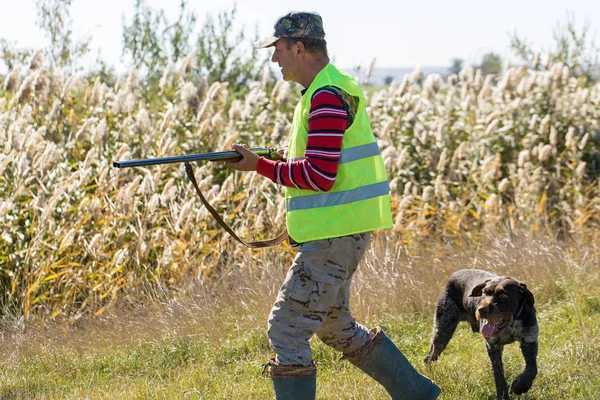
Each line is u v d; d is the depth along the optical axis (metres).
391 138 11.70
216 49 15.03
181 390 5.81
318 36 4.55
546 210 10.82
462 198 10.88
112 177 9.40
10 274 8.34
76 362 6.80
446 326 6.11
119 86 11.46
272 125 11.80
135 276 8.59
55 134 10.49
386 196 4.64
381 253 8.99
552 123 12.41
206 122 10.23
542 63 13.12
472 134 12.35
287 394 4.46
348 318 4.79
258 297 7.82
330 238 4.46
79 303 8.40
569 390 5.48
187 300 7.88
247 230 9.25
